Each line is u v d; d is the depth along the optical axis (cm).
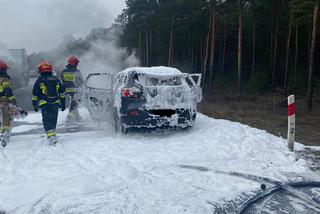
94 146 837
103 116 1080
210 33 3997
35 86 869
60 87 893
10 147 846
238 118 1441
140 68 1000
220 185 568
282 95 2827
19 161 706
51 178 594
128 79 960
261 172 635
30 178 600
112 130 1068
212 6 3778
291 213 480
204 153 764
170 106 927
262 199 525
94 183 555
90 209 470
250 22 4516
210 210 474
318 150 793
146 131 977
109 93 1063
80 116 1283
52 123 870
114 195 516
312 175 627
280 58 3853
